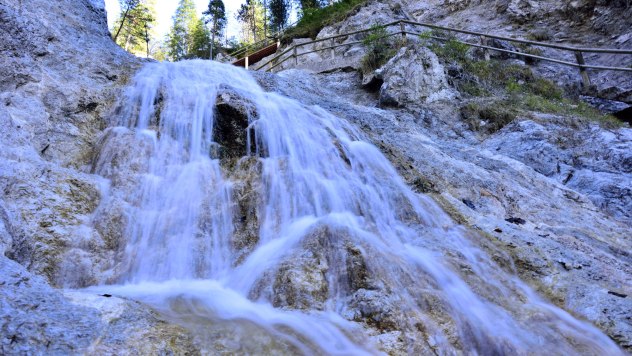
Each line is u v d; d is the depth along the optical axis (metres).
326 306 3.21
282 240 4.08
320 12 20.39
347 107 9.05
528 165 8.08
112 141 5.02
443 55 11.56
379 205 4.87
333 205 4.67
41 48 6.09
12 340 2.04
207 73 7.68
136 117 5.80
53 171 4.18
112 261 3.74
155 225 4.18
